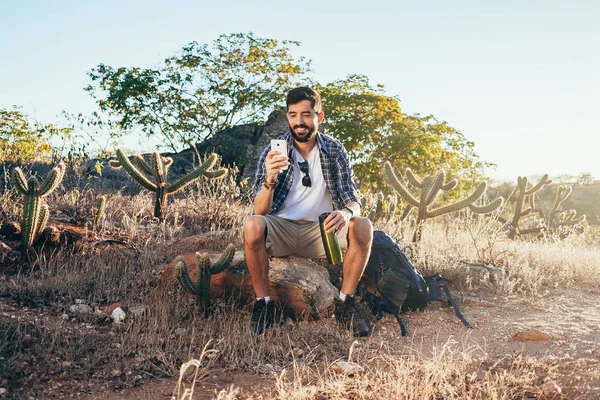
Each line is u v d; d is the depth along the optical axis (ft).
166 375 10.75
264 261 13.62
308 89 14.02
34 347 10.90
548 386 10.02
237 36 60.75
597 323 15.20
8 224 17.01
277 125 51.24
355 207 13.92
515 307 16.75
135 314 13.38
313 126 13.96
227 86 59.62
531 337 13.64
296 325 13.92
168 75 58.90
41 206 16.67
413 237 21.75
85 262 16.35
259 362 11.49
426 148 74.54
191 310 14.25
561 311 16.53
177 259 14.39
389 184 23.07
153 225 20.48
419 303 15.48
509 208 46.29
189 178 22.41
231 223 22.30
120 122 56.90
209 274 13.85
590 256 23.52
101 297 14.56
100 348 11.37
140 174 21.77
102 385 10.11
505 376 10.55
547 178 39.93
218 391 10.22
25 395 9.36
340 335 13.29
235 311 14.38
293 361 11.62
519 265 20.34
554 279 20.35
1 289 14.06
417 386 9.91
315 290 14.51
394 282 15.10
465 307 16.44
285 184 14.39
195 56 59.47
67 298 14.37
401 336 13.87
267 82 60.85
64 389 9.80
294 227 14.57
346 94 76.95
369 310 15.19
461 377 10.40
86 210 20.66
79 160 27.20
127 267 16.44
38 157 31.78
